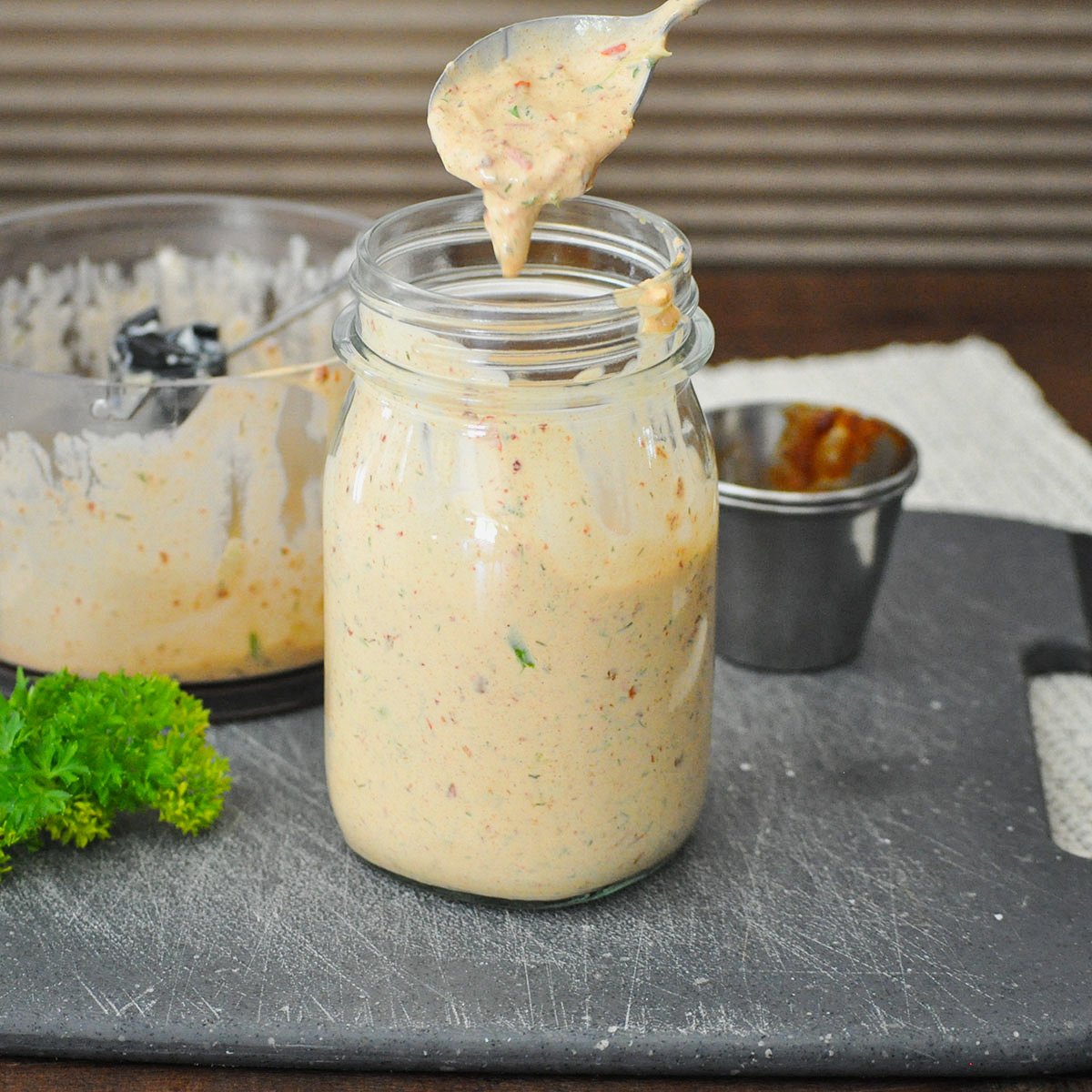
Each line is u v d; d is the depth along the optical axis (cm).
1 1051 89
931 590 139
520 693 90
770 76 246
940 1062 88
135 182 252
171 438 108
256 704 118
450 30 242
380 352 89
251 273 139
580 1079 90
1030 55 243
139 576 111
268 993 91
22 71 242
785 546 120
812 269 238
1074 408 189
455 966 93
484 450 88
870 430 132
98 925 96
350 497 93
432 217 97
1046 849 105
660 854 99
